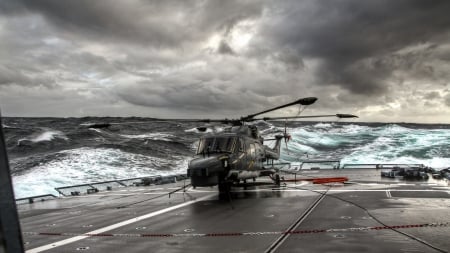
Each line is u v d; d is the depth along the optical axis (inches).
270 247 237.0
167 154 1391.5
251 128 619.5
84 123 2436.0
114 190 681.6
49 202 543.8
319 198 462.3
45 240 287.6
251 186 644.1
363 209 367.6
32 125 2198.6
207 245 249.3
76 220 376.2
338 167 949.2
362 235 259.1
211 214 379.2
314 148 1609.3
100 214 408.5
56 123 2413.9
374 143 1676.9
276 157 716.7
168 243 259.9
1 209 58.5
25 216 420.8
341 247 229.3
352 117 578.2
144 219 364.8
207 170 465.1
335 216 336.8
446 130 2193.7
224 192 567.5
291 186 618.5
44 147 1440.7
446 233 259.0
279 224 311.7
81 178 948.6
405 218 314.0
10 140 1549.0
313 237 259.4
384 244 232.5
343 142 1747.0
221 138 536.4
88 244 268.4
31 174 970.1
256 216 356.5
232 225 316.8
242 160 535.5
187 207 433.7
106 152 1307.8
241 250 232.5
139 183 761.6
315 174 823.1
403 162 1233.4
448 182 596.7
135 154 1325.0
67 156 1200.2
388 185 568.7
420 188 522.0
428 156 1330.0
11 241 59.8
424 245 227.8
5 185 59.7
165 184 759.7
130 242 268.5
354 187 561.3
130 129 2197.3
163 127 2370.8
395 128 2406.5
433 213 335.0
